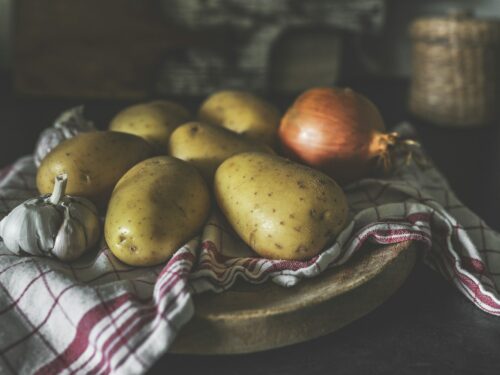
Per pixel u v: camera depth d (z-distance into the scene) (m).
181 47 1.02
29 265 0.42
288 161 0.46
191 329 0.39
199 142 0.50
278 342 0.40
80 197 0.46
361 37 1.14
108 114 0.93
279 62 1.05
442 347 0.40
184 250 0.42
